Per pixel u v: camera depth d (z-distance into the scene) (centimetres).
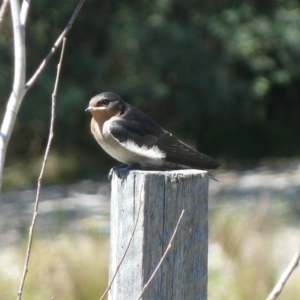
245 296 820
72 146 2159
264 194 1588
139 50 2080
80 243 994
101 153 2141
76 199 1664
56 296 813
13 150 2131
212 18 2181
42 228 1252
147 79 2078
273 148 2381
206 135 2406
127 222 393
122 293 394
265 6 2278
